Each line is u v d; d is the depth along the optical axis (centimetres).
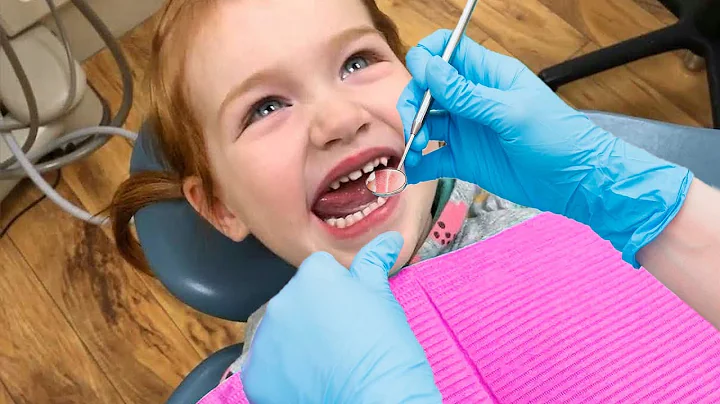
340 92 80
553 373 91
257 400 71
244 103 79
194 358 138
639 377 90
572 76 149
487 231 103
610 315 94
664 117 153
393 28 97
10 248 146
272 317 72
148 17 165
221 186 89
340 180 85
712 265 69
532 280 96
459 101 71
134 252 118
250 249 104
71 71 131
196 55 80
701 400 89
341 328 67
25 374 138
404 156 73
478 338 92
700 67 155
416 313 93
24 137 138
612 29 162
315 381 67
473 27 162
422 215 89
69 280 144
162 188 104
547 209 81
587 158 74
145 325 141
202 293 103
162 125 92
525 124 73
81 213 140
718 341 92
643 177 72
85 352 139
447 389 90
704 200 70
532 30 162
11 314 142
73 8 147
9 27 135
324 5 79
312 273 71
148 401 135
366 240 85
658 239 72
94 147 149
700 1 140
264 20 77
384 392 64
